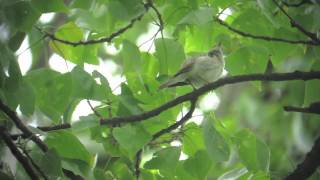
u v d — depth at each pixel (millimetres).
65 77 10242
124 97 9812
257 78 10172
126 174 10719
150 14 10898
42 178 10141
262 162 10109
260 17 11141
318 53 11297
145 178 10656
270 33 11320
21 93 9883
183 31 11586
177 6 10734
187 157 10484
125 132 9391
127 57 10336
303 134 15266
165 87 10641
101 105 10156
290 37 11312
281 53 11375
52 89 10258
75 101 10289
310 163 10586
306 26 11266
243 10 11477
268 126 18141
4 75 9617
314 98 11234
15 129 10664
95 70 9719
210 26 11516
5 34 9727
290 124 17469
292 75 10266
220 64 12742
